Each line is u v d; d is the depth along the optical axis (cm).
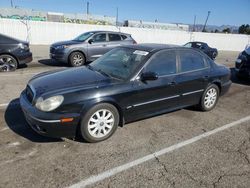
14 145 385
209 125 505
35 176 316
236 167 360
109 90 403
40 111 366
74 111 375
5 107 539
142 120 504
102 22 3862
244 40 3434
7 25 2130
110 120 416
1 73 884
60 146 388
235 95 750
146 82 446
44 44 2278
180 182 321
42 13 3384
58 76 446
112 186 307
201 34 3105
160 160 368
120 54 506
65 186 302
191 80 518
